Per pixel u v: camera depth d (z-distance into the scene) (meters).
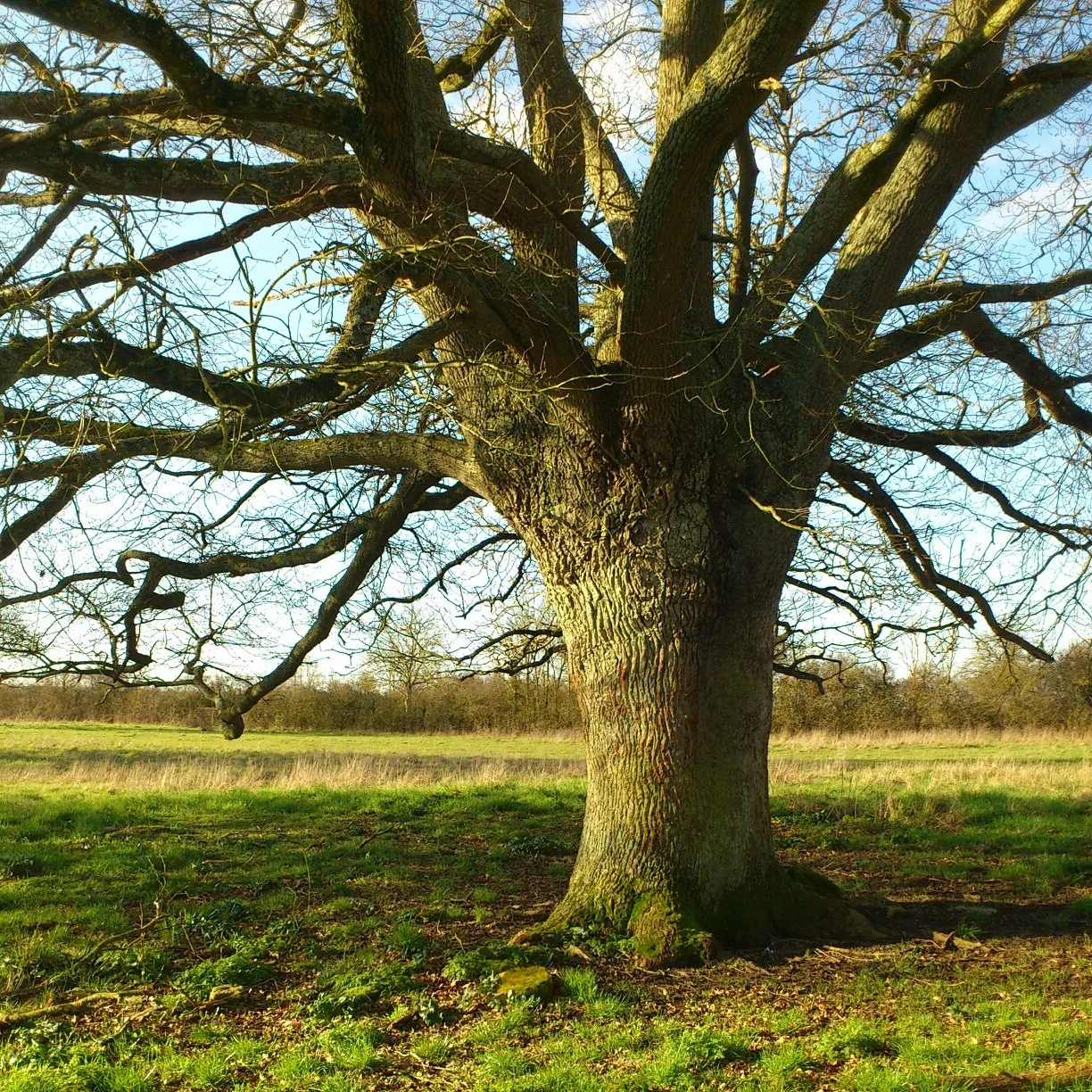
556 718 33.06
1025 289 8.26
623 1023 5.95
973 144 7.13
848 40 7.86
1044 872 10.94
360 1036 5.85
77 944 7.98
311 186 6.12
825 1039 5.61
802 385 7.41
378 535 9.29
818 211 7.39
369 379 6.15
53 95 5.90
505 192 7.05
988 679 26.28
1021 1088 4.87
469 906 9.29
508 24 8.00
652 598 7.32
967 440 9.01
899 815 15.11
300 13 7.68
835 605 9.91
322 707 34.88
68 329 5.37
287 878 10.60
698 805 7.34
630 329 6.53
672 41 7.66
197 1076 5.37
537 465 7.54
